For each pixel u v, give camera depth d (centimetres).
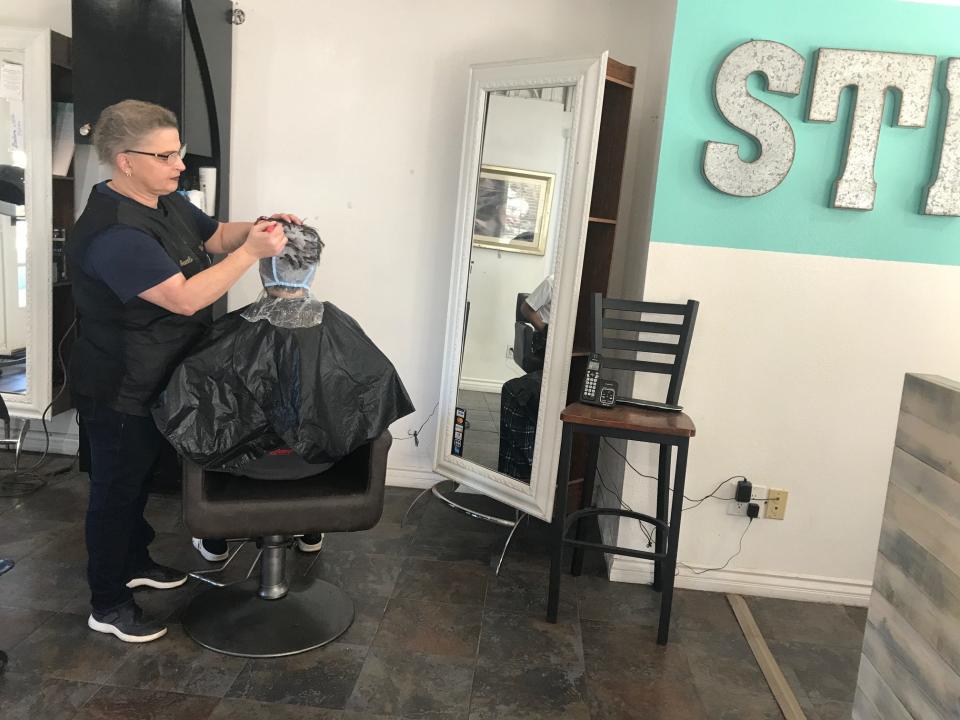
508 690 179
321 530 182
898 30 206
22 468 290
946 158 207
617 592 233
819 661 203
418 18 273
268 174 284
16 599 202
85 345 173
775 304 222
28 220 265
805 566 236
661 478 223
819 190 215
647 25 269
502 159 242
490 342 254
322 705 168
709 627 216
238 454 170
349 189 285
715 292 222
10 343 278
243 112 280
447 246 287
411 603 215
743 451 230
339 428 175
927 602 122
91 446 180
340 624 198
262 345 169
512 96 238
